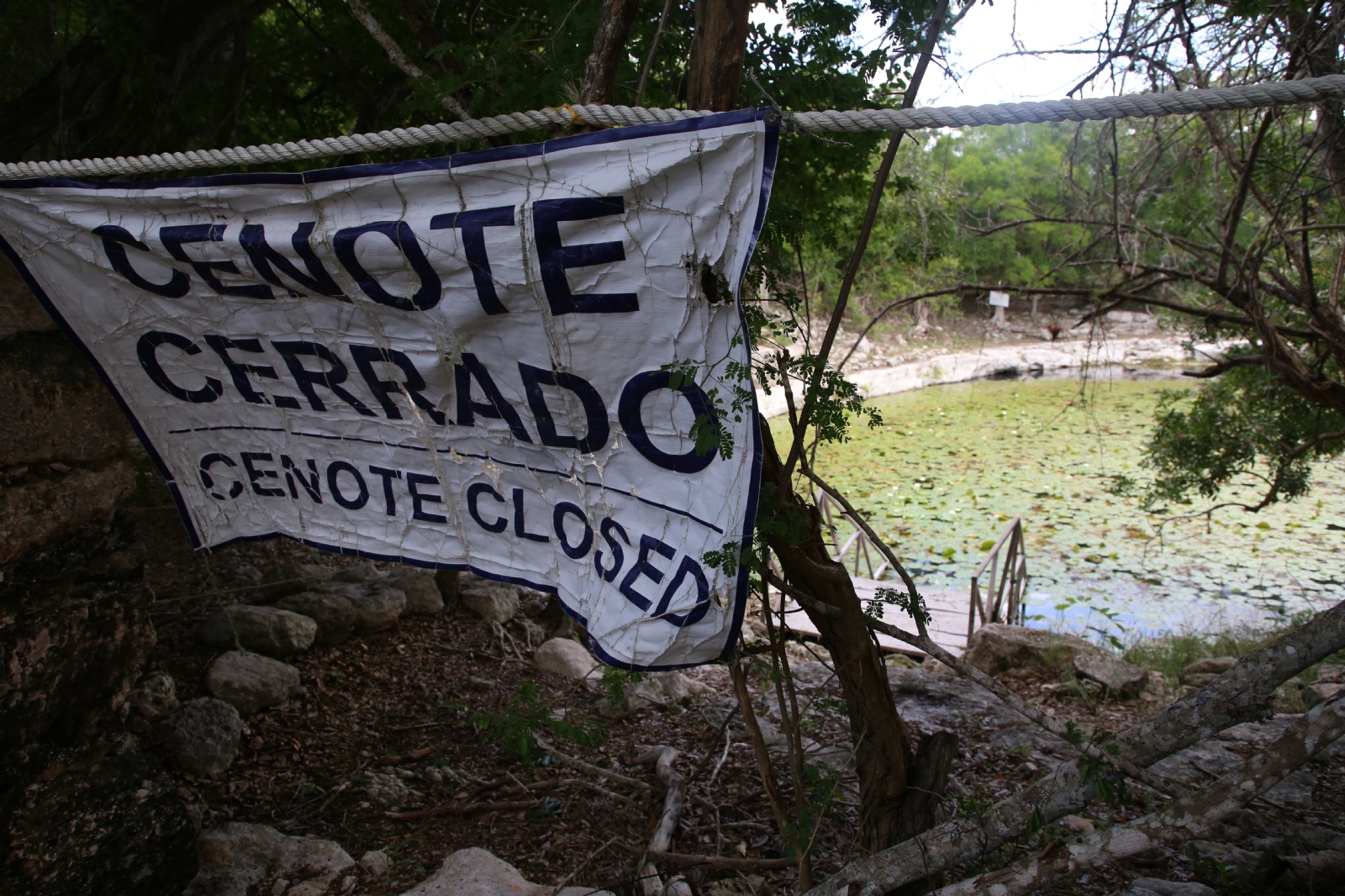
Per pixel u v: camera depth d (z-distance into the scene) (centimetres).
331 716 390
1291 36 416
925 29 304
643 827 319
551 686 446
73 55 414
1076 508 1140
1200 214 530
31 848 227
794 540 211
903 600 224
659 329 176
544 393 194
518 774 354
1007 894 184
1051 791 187
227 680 375
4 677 223
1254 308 489
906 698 452
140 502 541
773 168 157
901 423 1709
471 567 223
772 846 305
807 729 308
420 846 302
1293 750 159
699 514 182
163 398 239
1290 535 1021
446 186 182
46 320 236
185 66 473
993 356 2258
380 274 194
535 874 288
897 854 203
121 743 257
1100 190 534
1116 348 2320
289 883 271
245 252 202
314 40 612
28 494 230
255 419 235
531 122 175
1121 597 845
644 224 169
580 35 323
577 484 202
